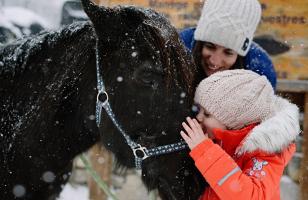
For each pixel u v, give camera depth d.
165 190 2.34
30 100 2.24
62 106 2.23
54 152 2.28
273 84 3.11
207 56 2.84
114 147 2.31
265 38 4.57
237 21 2.73
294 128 2.25
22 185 2.29
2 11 5.37
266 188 2.13
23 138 2.23
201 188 2.32
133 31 2.18
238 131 2.25
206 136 2.19
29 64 2.27
